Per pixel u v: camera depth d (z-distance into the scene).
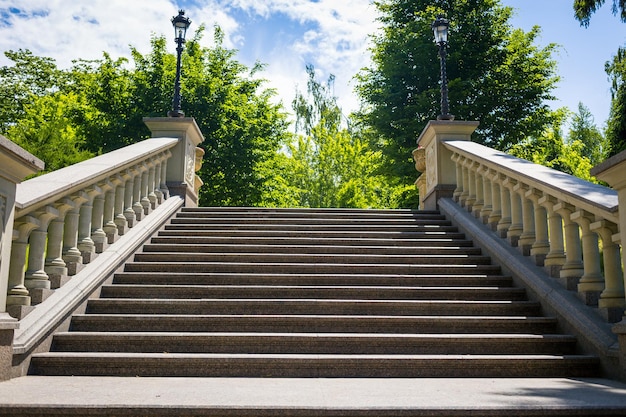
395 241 8.31
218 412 3.22
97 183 6.75
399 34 24.39
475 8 25.03
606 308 4.93
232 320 5.51
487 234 7.88
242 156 23.58
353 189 32.50
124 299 5.84
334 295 6.35
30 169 4.43
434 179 10.70
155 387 3.94
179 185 10.22
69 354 4.62
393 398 3.51
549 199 6.16
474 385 4.16
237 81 27.77
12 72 32.62
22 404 3.23
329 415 3.21
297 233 8.59
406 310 5.97
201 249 7.82
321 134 35.88
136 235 7.59
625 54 16.38
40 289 5.10
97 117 23.72
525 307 5.93
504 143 24.00
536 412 3.20
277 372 4.61
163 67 24.30
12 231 4.40
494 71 23.88
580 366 4.71
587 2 13.91
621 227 4.40
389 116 23.58
